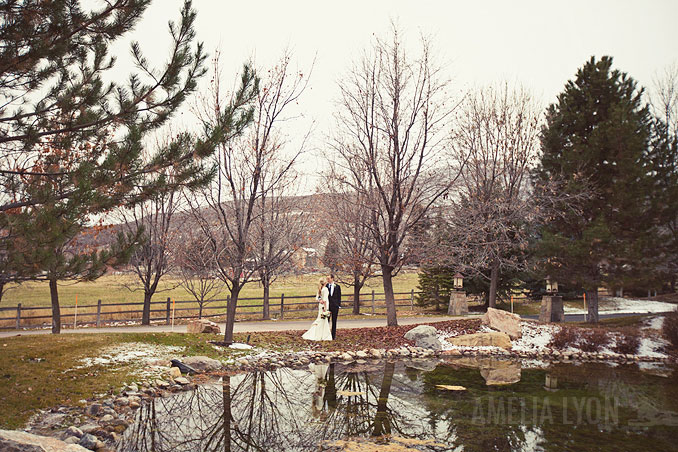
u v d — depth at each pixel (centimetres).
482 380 1109
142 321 2105
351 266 1938
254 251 1473
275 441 659
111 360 1020
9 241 668
